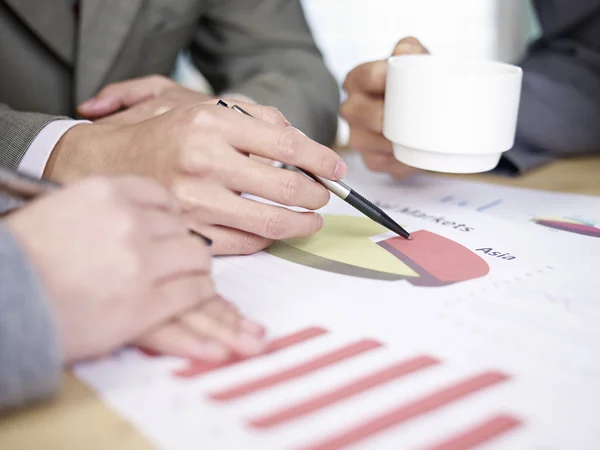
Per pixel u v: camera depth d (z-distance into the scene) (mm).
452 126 538
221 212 480
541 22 1027
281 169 485
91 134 545
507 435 287
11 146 553
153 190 373
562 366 344
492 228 575
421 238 546
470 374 335
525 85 856
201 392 318
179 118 493
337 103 885
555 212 627
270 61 941
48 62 823
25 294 289
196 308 372
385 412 302
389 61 587
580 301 424
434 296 431
